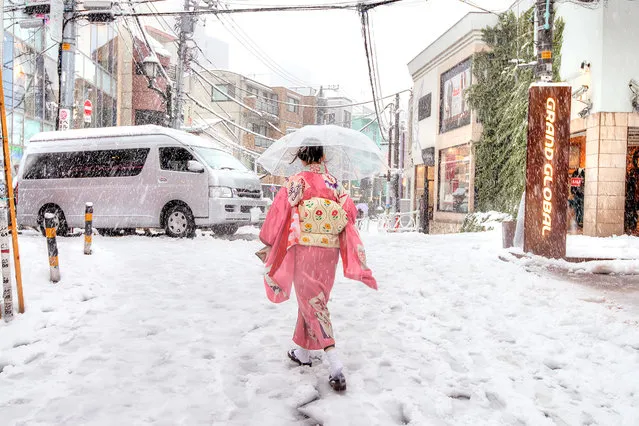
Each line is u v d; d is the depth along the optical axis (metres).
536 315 5.09
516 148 17.27
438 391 3.29
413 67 26.62
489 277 7.05
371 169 4.17
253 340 4.31
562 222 8.33
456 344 4.27
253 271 7.53
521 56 17.12
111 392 3.20
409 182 30.88
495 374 3.59
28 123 20.59
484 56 19.75
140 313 5.07
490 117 19.64
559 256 8.33
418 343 4.27
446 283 6.69
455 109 21.92
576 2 11.76
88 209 8.15
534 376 3.59
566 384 3.44
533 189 8.43
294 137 3.69
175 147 12.47
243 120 43.72
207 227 12.98
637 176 13.21
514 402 3.11
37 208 13.34
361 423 2.84
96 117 26.19
